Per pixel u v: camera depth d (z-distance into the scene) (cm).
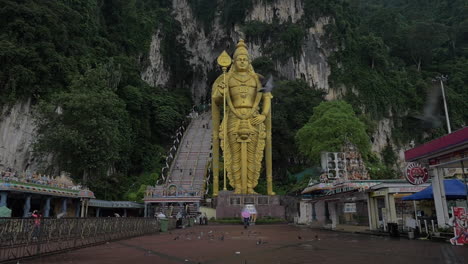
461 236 1177
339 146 3781
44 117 3262
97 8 5666
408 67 7925
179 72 8394
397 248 1096
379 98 6606
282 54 6875
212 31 8700
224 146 3538
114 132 3494
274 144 5228
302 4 7475
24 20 3700
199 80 8675
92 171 3462
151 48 7219
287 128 5281
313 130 4034
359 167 3128
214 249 1128
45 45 3709
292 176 4681
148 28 7169
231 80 3656
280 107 5522
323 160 3322
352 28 7706
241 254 995
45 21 3881
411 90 6906
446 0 9644
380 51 7275
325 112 4200
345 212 2473
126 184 4341
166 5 8862
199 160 4788
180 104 6750
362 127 4012
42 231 977
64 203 2573
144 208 3525
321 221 2644
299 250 1079
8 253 868
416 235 1476
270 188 3584
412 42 8138
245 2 7994
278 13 7606
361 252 1005
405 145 6481
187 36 8819
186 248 1161
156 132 5875
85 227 1210
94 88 3497
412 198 1584
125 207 3366
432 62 8250
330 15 7256
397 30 8569
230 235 1753
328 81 6769
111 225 1423
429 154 1343
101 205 3172
